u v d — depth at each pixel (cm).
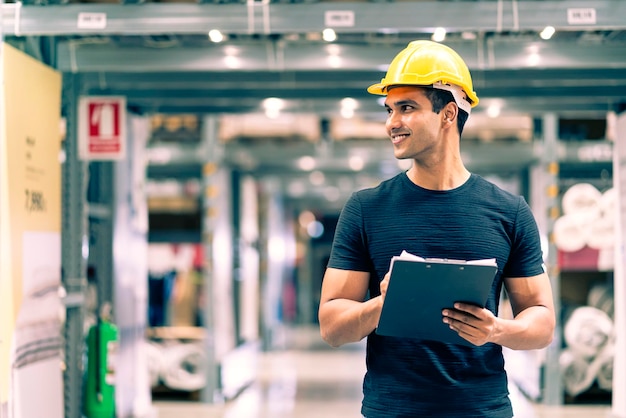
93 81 499
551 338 206
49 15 369
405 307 185
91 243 590
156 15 370
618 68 481
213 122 769
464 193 206
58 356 396
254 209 1145
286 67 443
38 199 375
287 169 1011
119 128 527
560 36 423
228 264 881
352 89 549
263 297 1291
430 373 198
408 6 365
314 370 1072
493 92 545
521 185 851
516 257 209
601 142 758
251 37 444
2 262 333
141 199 641
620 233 520
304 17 367
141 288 640
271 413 727
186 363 784
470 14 363
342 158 868
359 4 367
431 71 200
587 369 740
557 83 505
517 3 361
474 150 793
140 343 636
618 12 357
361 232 210
